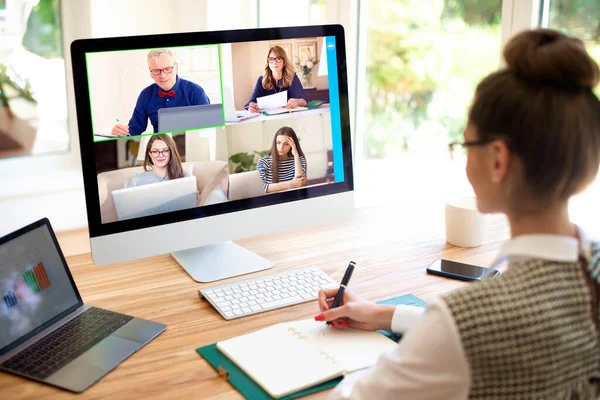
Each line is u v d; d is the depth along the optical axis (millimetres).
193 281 1396
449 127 2184
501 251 810
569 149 730
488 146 770
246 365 1042
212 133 1393
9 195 2072
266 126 1455
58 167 2287
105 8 2189
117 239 1324
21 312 1121
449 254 1540
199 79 1365
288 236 1661
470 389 741
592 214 1731
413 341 761
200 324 1208
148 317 1229
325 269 1457
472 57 2021
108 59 1269
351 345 1106
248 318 1231
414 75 2219
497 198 798
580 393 782
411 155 2305
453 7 2047
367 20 2205
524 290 743
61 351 1093
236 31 1387
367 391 803
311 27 1476
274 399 967
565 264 766
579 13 1690
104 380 1021
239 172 1438
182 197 1382
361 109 2277
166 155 1354
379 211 1854
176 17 2318
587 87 746
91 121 1270
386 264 1482
